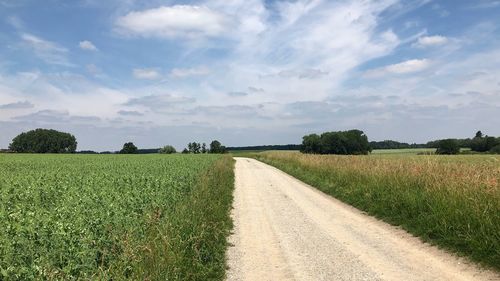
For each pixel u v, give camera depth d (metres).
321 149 107.19
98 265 6.65
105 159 51.97
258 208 16.25
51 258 6.17
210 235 10.23
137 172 24.28
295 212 15.20
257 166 50.09
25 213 9.45
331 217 14.09
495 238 8.45
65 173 24.50
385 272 7.86
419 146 136.62
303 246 10.08
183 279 7.20
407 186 14.96
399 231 11.64
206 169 29.95
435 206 11.52
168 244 7.48
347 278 7.57
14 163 40.88
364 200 16.16
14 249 6.34
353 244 10.18
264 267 8.45
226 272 8.18
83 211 9.51
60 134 130.62
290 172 35.59
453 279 7.36
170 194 13.67
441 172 15.09
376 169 19.50
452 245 9.47
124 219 8.88
